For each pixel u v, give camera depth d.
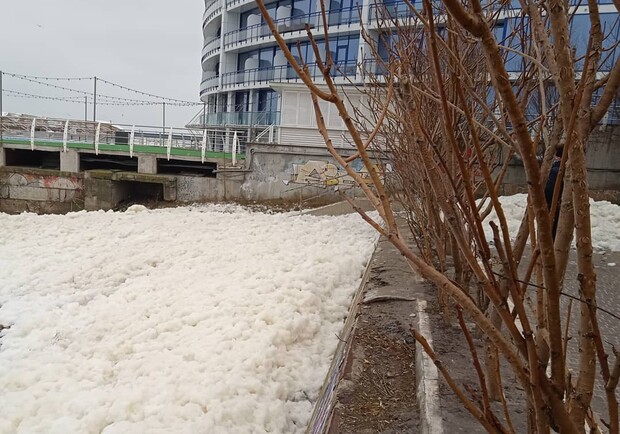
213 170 18.98
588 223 1.16
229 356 4.39
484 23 0.96
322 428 2.59
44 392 4.16
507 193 13.12
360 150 1.34
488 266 1.29
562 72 1.15
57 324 5.81
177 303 6.00
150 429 3.35
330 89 1.32
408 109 2.32
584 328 1.22
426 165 1.98
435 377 2.65
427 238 4.33
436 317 3.69
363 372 2.94
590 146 12.98
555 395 1.15
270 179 17.45
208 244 9.22
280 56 27.41
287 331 4.89
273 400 3.88
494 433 1.32
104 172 18.73
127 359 4.72
